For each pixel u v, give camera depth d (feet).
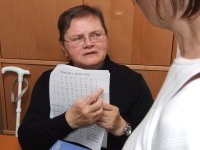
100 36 3.38
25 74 4.50
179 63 1.28
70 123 3.06
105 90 3.13
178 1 1.07
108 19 3.97
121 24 3.97
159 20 1.17
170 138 1.04
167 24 1.19
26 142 3.39
